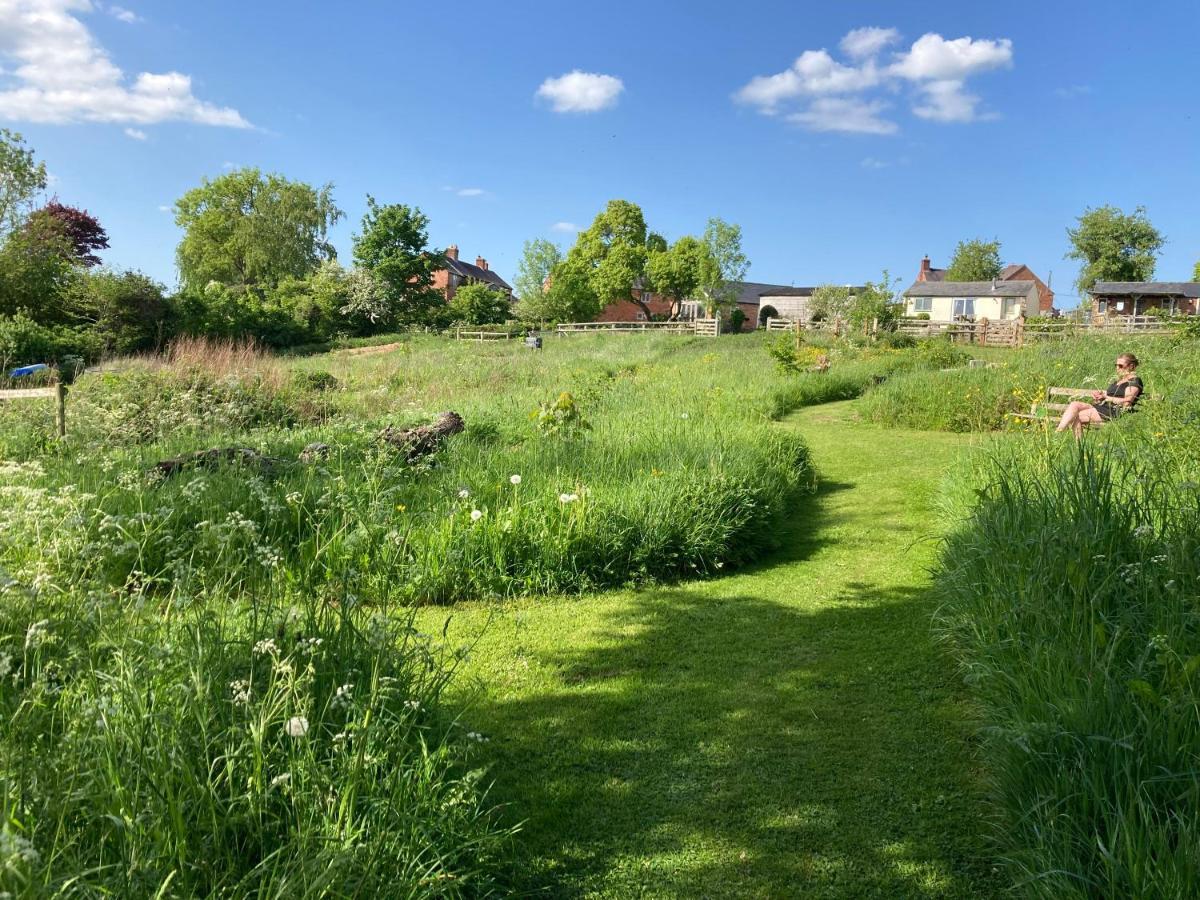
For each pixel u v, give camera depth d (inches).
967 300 2310.5
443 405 495.2
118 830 78.2
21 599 109.2
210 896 75.1
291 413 462.9
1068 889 84.3
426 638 128.6
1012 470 215.2
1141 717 100.9
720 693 157.0
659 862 108.2
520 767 131.0
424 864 93.0
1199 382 350.3
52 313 1204.5
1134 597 133.0
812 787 124.9
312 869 79.1
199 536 188.7
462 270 2972.4
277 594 139.6
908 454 408.2
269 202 2368.4
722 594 215.2
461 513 225.0
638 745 137.9
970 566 178.2
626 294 2662.4
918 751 134.1
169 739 89.5
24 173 1234.0
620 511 233.6
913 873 104.7
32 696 93.5
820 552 252.5
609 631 189.0
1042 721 110.7
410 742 110.6
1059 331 1169.4
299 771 92.3
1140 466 191.6
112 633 109.0
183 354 525.7
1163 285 2036.2
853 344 1072.8
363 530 201.8
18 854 63.1
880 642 179.6
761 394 573.9
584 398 514.3
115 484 222.5
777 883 103.7
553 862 107.9
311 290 1984.5
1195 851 80.4
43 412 369.7
